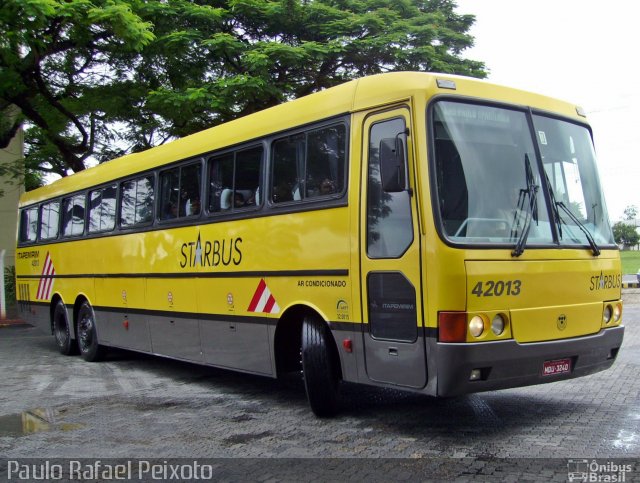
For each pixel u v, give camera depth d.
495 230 5.61
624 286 30.94
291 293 6.84
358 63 18.38
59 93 18.47
